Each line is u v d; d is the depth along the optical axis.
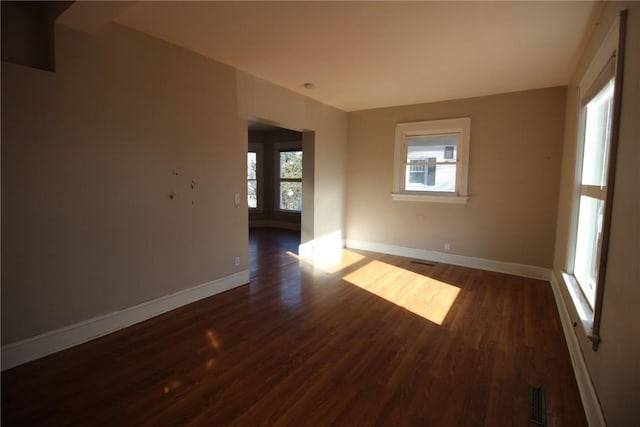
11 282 2.09
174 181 2.99
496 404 1.86
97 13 2.08
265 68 3.47
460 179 4.63
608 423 1.46
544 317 2.99
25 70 2.08
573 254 2.97
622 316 1.40
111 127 2.52
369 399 1.90
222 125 3.40
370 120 5.37
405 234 5.18
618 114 1.62
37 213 2.18
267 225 8.03
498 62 3.20
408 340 2.57
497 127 4.34
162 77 2.83
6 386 1.95
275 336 2.62
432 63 3.24
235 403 1.85
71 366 2.16
